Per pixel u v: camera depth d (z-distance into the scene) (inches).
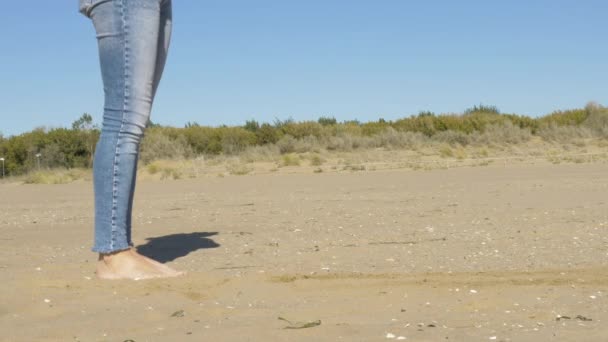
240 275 269.0
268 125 1808.6
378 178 918.4
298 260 307.7
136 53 262.1
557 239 355.6
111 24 260.7
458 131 1772.9
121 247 264.7
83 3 266.8
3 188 1031.0
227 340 175.5
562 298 221.5
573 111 1998.0
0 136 1526.8
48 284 249.6
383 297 226.2
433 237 371.6
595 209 487.2
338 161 1317.7
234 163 1333.7
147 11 263.1
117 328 191.5
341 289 240.2
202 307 217.2
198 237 386.9
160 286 247.3
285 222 457.1
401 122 1932.8
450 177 894.4
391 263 297.1
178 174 1117.1
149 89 267.9
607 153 1330.0
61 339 182.1
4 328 193.8
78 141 1504.7
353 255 319.3
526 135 1749.5
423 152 1483.8
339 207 551.8
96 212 266.4
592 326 185.6
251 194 730.2
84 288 245.6
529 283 245.4
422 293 231.6
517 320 194.5
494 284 243.9
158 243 365.7
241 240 373.1
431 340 171.0
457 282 248.2
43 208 643.5
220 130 1752.0
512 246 337.4
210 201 652.1
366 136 1747.0
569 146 1544.0
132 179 268.4
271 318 199.5
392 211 511.8
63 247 364.8
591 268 276.2
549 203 539.5
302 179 946.7
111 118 263.7
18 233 430.0
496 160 1246.3
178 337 179.6
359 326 187.3
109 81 263.7
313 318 200.1
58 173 1261.1
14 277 266.1
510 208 510.3
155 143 1579.7
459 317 199.0
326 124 2095.2
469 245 342.3
